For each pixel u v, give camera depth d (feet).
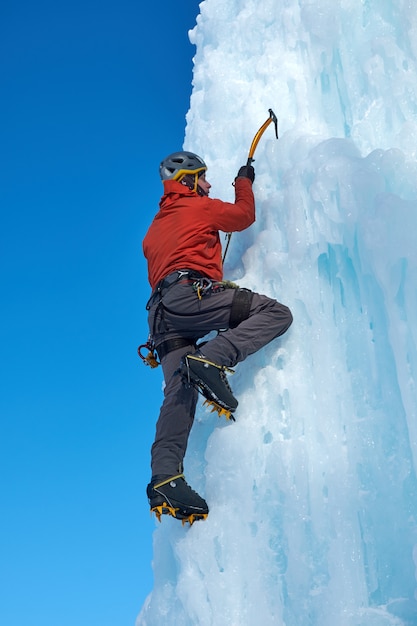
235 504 11.32
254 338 11.30
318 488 10.94
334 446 11.05
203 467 12.32
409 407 10.33
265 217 12.94
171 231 12.21
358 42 13.28
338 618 10.13
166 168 12.92
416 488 10.48
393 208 10.74
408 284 10.55
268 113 14.35
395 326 10.58
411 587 10.12
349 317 11.56
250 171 13.07
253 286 12.68
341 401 11.24
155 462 11.30
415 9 12.65
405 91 12.35
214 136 15.19
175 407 11.55
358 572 10.30
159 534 12.47
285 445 11.28
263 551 11.01
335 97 13.43
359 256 11.32
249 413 11.78
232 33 15.98
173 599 11.98
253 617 10.77
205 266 12.07
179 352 11.94
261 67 14.76
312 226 12.05
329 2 13.47
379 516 10.52
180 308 11.70
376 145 12.53
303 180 12.19
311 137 12.88
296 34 14.35
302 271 11.97
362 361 11.28
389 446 10.79
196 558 11.19
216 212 12.28
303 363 11.74
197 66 17.06
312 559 10.70
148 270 12.52
